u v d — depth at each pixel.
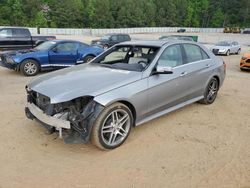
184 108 5.60
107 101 3.55
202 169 3.33
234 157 3.63
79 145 3.91
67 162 3.46
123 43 5.19
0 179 3.08
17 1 74.94
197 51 5.42
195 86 5.20
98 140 3.59
